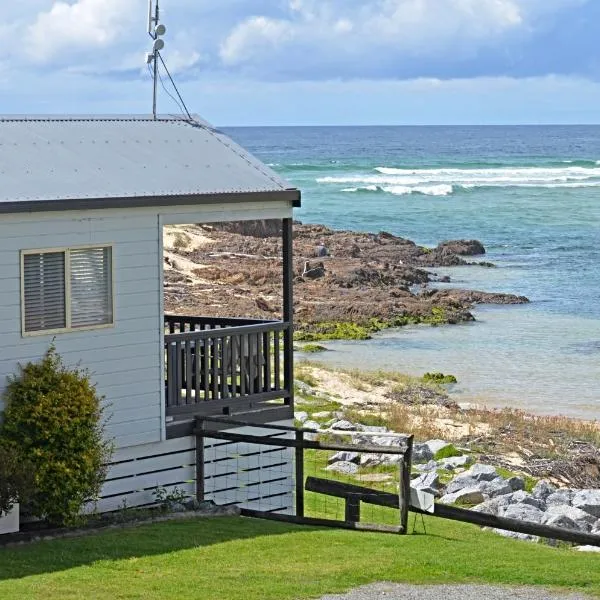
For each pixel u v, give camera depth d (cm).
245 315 5097
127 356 1767
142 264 1777
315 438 2686
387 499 1720
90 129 1973
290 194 1919
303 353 4481
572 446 2983
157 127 2050
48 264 1672
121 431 1762
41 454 1591
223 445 1903
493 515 1647
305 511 2003
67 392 1623
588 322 5284
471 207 10894
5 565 1436
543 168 16238
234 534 1652
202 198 1811
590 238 8644
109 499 1759
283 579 1403
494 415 3312
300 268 6606
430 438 2945
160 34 2128
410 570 1466
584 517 2084
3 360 1628
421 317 5350
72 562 1459
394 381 3866
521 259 7575
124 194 1736
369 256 7344
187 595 1317
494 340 4831
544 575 1468
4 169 1731
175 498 1823
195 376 1880
